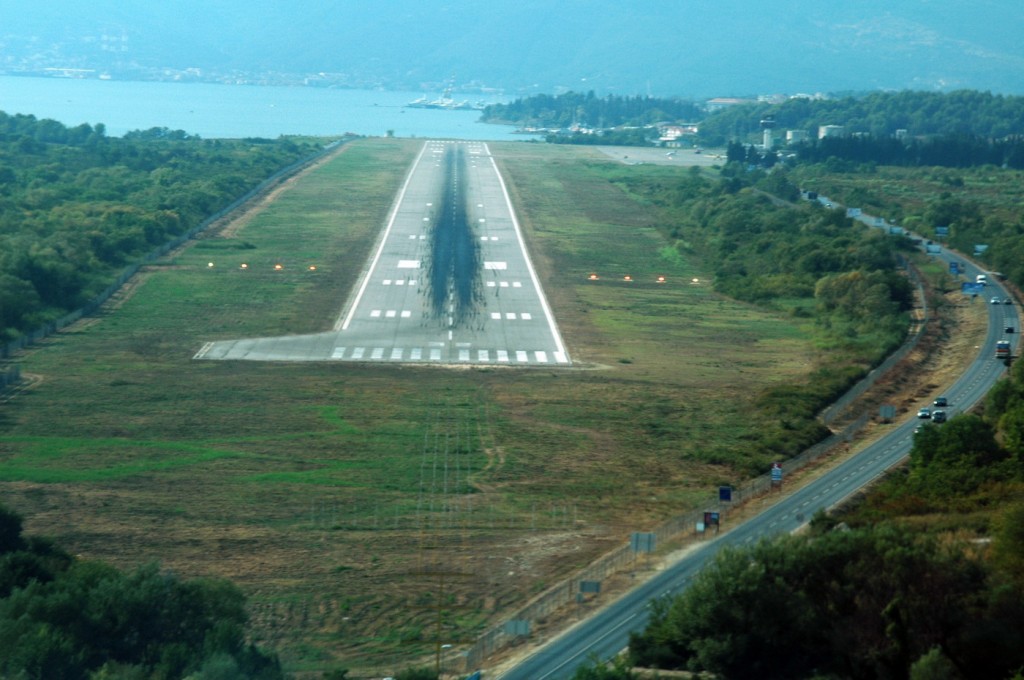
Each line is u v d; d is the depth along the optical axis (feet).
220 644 278.26
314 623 320.09
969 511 366.63
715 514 381.81
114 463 437.58
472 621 323.57
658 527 391.04
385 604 332.60
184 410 504.43
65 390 526.16
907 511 372.38
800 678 264.93
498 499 416.26
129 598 285.84
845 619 269.44
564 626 314.55
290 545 371.15
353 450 462.19
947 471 410.31
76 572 313.32
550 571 356.79
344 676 279.08
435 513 401.49
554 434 488.44
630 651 284.20
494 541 380.17
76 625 272.72
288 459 449.06
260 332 649.61
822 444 478.59
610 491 426.51
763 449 472.03
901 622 258.16
